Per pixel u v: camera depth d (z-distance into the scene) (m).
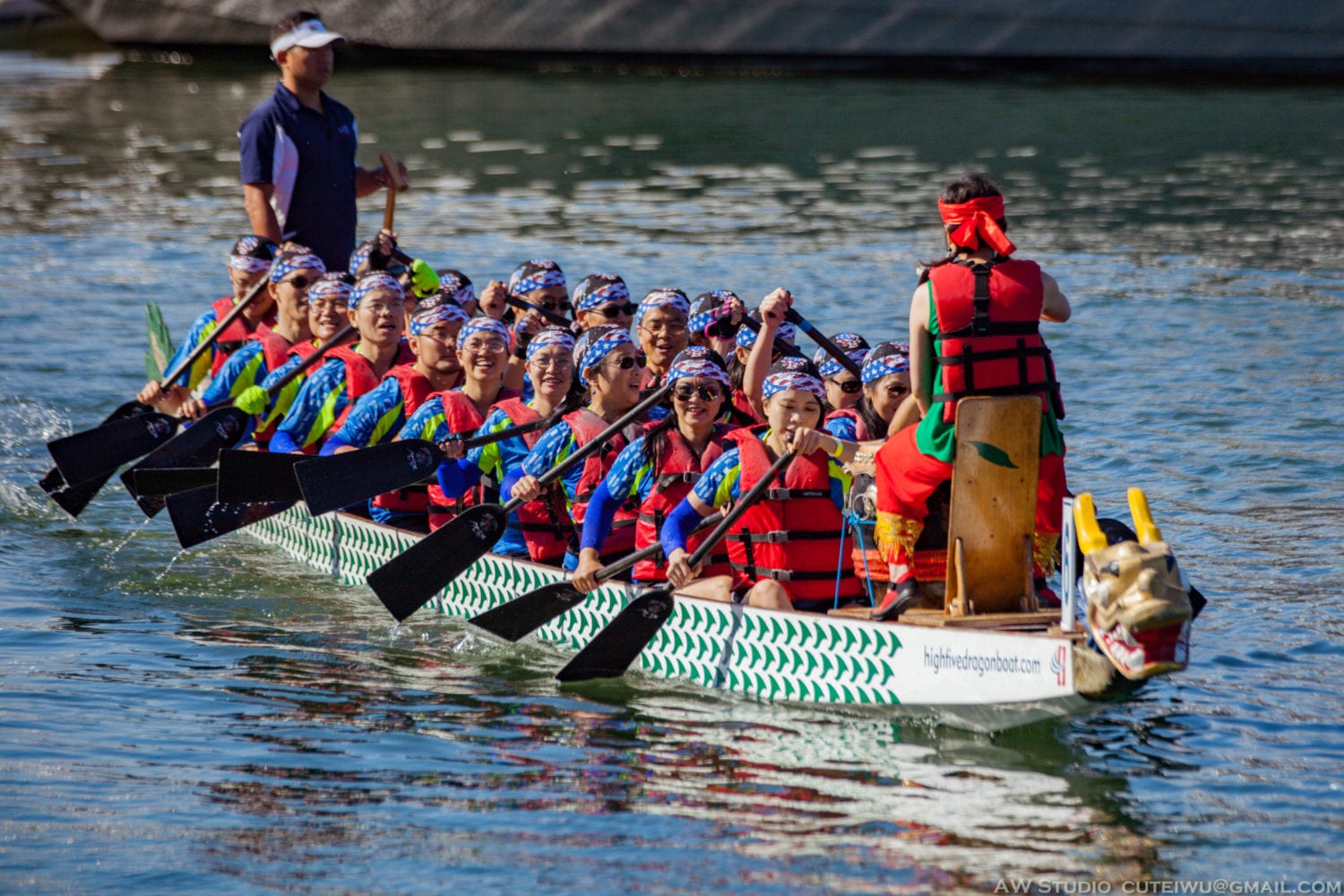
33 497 37.06
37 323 53.97
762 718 23.31
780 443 24.20
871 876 17.77
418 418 29.25
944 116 105.00
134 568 32.09
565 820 19.48
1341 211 71.62
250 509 32.38
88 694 24.23
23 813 19.62
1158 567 18.95
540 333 29.20
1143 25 118.69
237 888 17.62
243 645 27.08
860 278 58.81
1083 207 74.69
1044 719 21.19
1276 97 109.50
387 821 19.48
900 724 22.62
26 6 172.50
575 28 129.88
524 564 27.42
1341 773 20.59
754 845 18.70
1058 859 18.20
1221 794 20.06
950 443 21.20
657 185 84.00
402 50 134.38
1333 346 47.41
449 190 83.31
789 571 24.56
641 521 25.91
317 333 35.09
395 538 29.70
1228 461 36.28
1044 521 21.94
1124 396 42.44
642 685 25.17
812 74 126.06
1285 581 28.50
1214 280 57.84
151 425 35.78
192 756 21.66
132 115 113.38
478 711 23.72
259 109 39.91
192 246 68.38
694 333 31.14
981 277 20.91
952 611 21.70
